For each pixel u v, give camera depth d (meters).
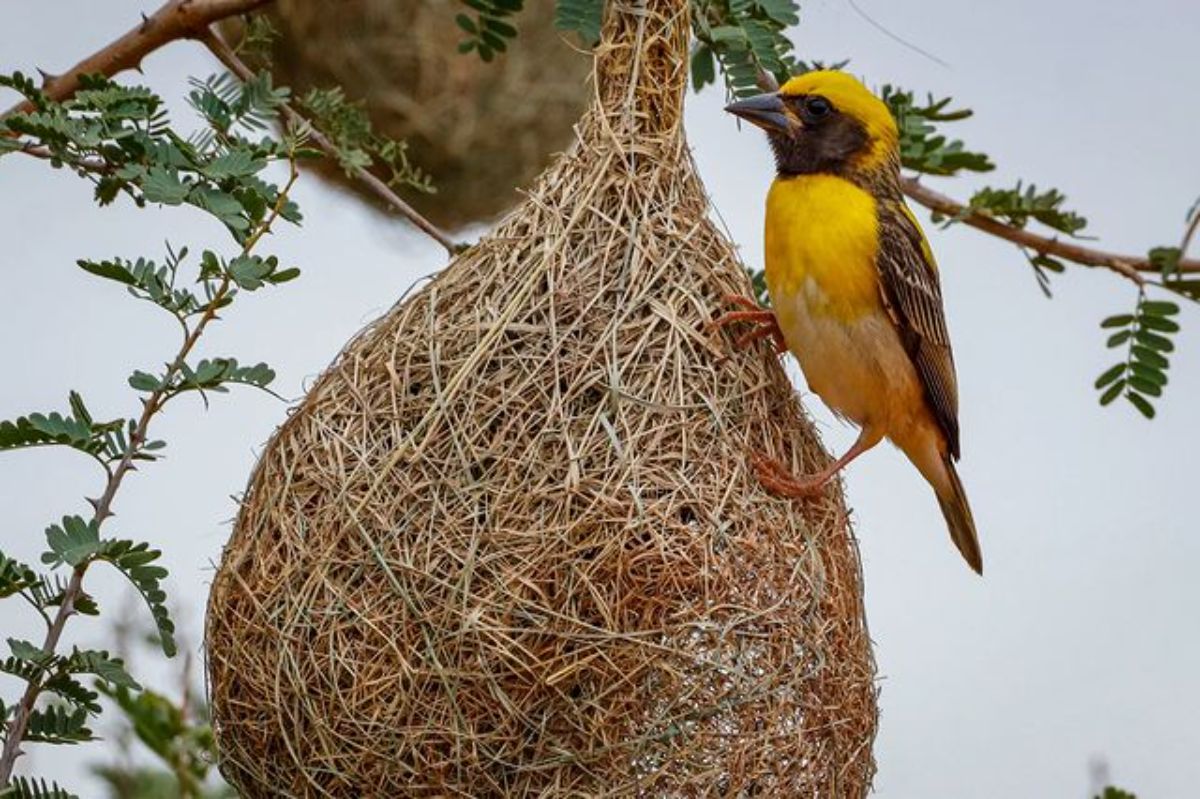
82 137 9.11
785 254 10.13
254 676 9.05
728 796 8.74
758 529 9.09
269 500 9.30
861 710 9.38
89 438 8.71
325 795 8.88
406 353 9.33
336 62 14.15
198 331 8.88
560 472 8.87
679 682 8.66
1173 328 10.95
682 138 9.73
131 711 10.41
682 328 9.30
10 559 8.60
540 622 8.62
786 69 10.60
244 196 9.20
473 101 14.33
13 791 8.49
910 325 10.22
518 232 9.55
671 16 9.67
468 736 8.60
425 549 8.78
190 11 11.05
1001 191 11.02
